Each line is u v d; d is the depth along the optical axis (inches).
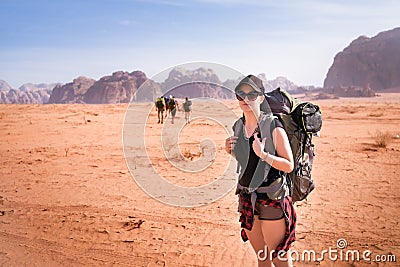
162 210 256.5
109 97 6067.9
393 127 857.5
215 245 199.8
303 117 118.3
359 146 551.8
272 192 118.5
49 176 371.9
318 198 283.3
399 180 336.2
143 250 195.3
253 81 116.6
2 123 957.8
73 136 714.8
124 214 250.1
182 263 180.2
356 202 271.7
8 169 407.2
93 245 202.8
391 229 217.3
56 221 238.7
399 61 7751.0
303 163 123.2
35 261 186.2
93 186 327.6
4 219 243.9
